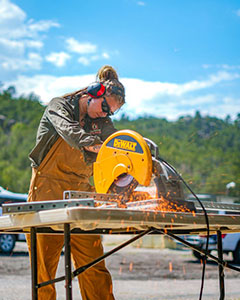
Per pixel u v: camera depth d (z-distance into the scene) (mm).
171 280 8875
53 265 2955
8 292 6324
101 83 3031
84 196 2297
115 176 2627
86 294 3070
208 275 9758
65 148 2984
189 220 2387
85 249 3037
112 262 12062
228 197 22109
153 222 2219
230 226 2738
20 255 12070
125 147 2602
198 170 60000
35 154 3002
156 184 2539
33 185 3010
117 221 2084
